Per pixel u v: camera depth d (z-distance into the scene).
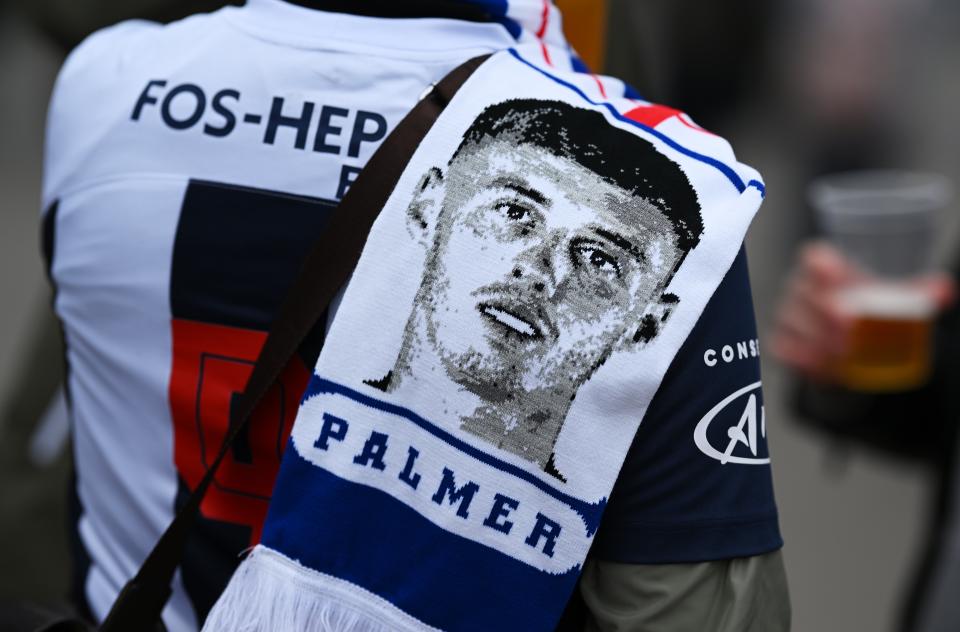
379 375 1.99
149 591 2.16
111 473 2.45
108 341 2.38
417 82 2.14
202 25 2.40
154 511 2.38
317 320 2.09
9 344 9.19
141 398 2.34
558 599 1.95
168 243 2.25
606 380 1.89
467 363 1.95
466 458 1.95
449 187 2.00
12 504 4.46
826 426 4.66
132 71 2.38
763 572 2.00
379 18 2.22
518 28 2.29
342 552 2.00
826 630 6.45
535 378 1.92
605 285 1.91
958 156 13.20
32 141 14.37
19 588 4.44
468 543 1.96
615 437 1.91
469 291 1.95
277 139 2.18
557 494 1.93
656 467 1.96
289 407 2.16
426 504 1.97
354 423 2.00
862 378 4.27
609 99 2.12
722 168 2.00
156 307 2.28
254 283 2.19
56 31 4.05
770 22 14.17
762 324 9.52
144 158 2.29
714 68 13.94
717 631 1.96
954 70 15.50
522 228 1.95
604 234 1.92
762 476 2.02
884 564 7.02
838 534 7.36
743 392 1.99
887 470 8.12
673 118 2.10
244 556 2.26
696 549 1.96
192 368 2.27
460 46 2.16
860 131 13.88
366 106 2.15
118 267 2.31
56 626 2.42
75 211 2.38
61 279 2.45
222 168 2.22
